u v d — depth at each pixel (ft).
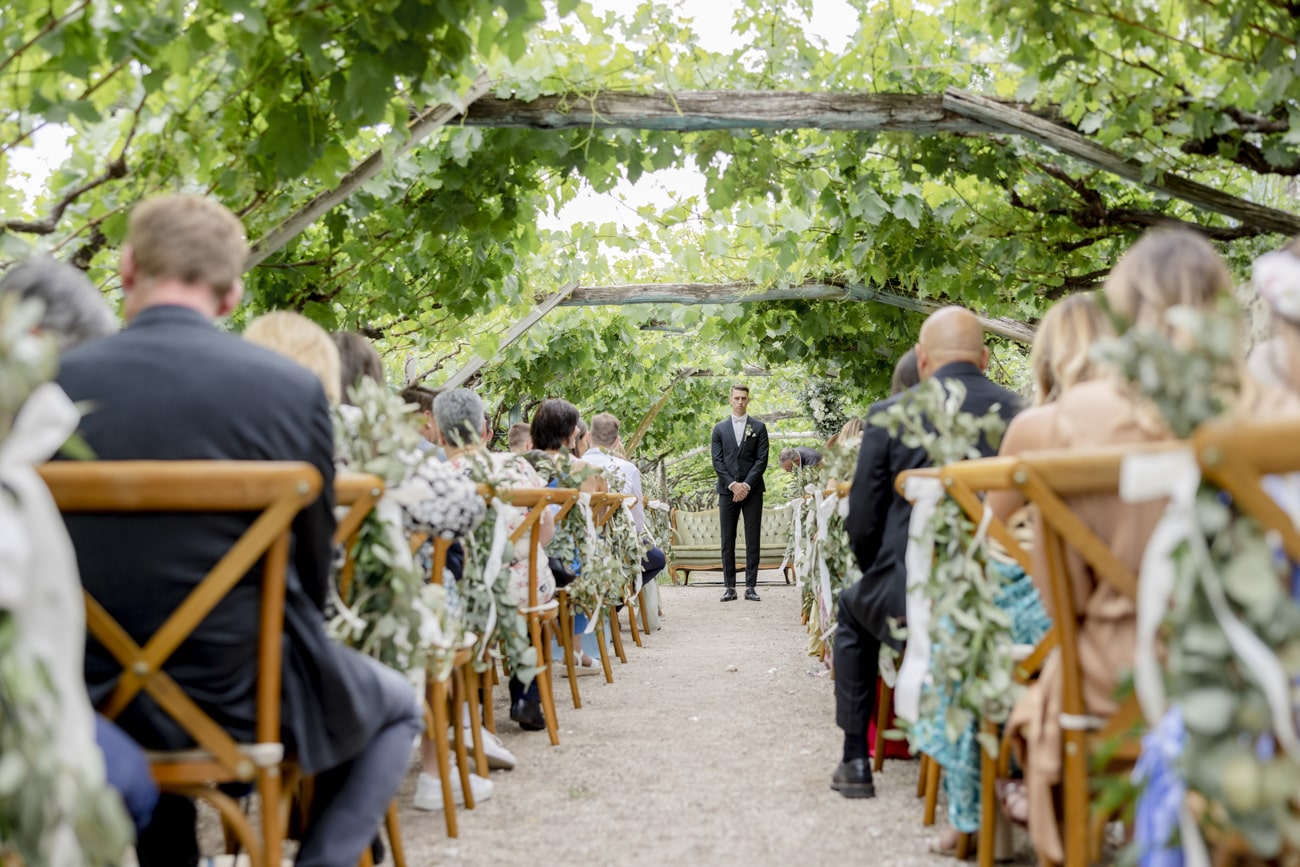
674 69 18.38
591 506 21.38
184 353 6.89
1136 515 6.40
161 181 14.19
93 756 5.16
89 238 14.57
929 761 11.10
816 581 22.45
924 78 19.43
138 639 6.38
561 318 42.65
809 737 15.80
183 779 6.34
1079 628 6.82
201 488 6.09
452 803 11.16
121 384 6.73
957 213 24.54
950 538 8.57
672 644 27.73
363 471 8.77
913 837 10.71
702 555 49.29
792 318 35.37
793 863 9.98
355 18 13.23
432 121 17.37
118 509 6.12
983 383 11.90
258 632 6.66
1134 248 7.23
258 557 6.40
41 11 11.75
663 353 50.96
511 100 17.76
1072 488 6.32
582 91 17.70
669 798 12.55
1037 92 17.88
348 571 8.93
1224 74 16.96
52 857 4.88
